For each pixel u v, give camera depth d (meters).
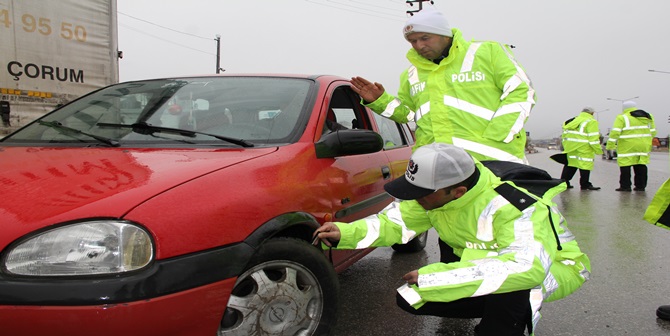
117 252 1.73
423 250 5.13
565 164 10.91
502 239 2.11
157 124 2.88
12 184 1.99
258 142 2.69
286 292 2.32
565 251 2.44
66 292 1.65
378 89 3.31
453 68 2.98
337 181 2.86
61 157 2.37
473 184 2.18
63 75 5.43
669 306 3.38
